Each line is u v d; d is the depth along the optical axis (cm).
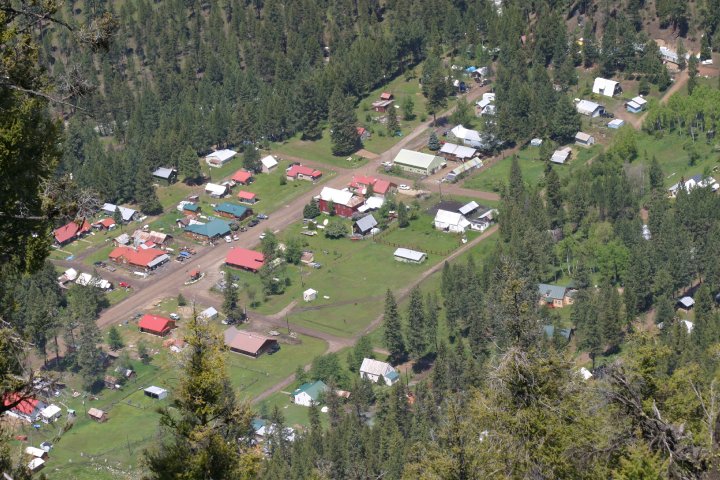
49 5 4281
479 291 17488
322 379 16962
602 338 16238
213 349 4775
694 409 5000
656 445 4497
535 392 4812
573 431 4738
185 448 4653
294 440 13888
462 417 4975
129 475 14312
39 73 4316
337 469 12300
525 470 4725
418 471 5238
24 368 4028
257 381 17325
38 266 4138
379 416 14938
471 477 4816
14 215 4062
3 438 4494
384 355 17938
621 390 4859
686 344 14750
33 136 4156
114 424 16100
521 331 4959
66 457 14862
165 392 17025
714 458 4031
